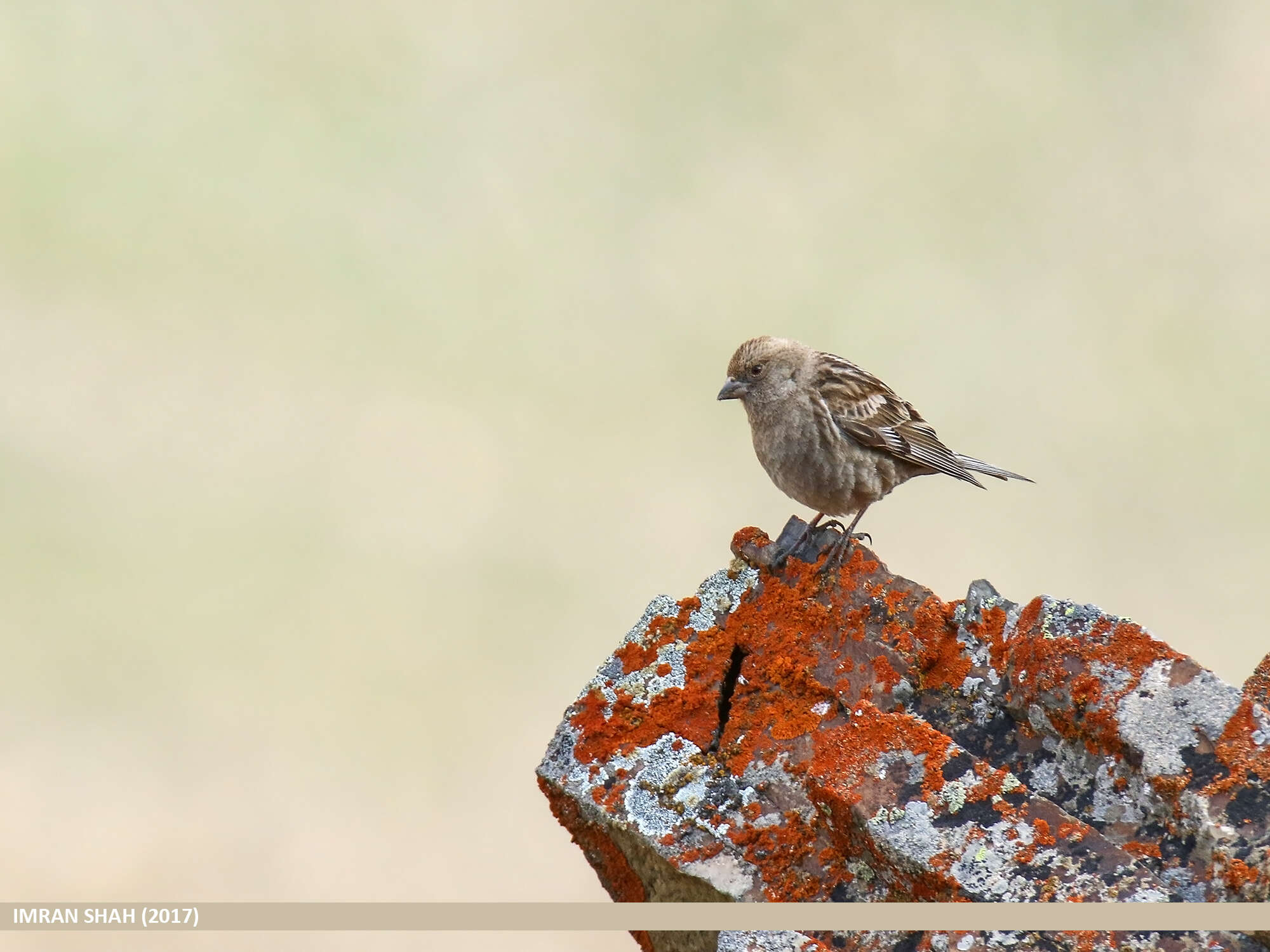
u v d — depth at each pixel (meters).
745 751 9.53
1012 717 9.20
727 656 9.98
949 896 8.28
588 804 9.49
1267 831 8.05
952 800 8.54
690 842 9.22
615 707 9.85
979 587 9.71
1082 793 8.73
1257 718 8.40
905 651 9.62
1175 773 8.36
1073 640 8.96
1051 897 8.09
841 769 8.81
